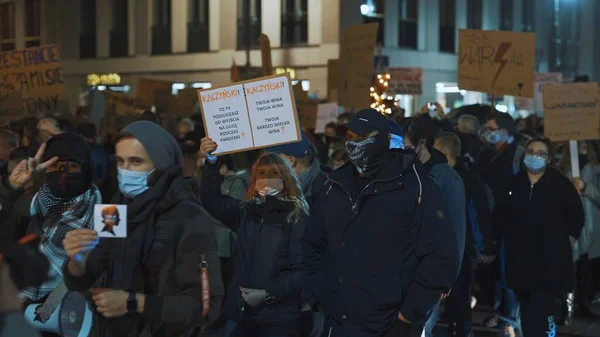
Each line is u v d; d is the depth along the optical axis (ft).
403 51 116.78
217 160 20.49
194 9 123.03
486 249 28.22
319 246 18.20
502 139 38.01
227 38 119.03
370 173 17.30
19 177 16.14
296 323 19.99
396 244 17.19
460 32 43.06
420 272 17.13
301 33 112.57
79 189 16.35
